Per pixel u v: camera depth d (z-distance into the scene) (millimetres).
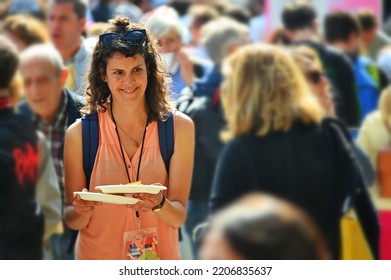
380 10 18734
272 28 18812
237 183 8055
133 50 7207
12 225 8523
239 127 8172
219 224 4113
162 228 7441
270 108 8148
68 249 8281
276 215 4062
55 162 9641
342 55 14172
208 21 18375
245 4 24578
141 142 7391
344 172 8125
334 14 15641
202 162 10523
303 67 11594
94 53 7367
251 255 4035
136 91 7242
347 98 14211
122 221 7340
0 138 8469
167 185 7469
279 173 8031
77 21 11227
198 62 12336
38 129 9625
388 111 11805
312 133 8117
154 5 20312
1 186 8438
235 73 8414
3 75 8758
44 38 12961
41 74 9531
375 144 11797
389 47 17172
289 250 4023
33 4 17500
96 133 7391
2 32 12977
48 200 9297
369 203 8391
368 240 8539
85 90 7500
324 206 8070
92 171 7406
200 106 10594
